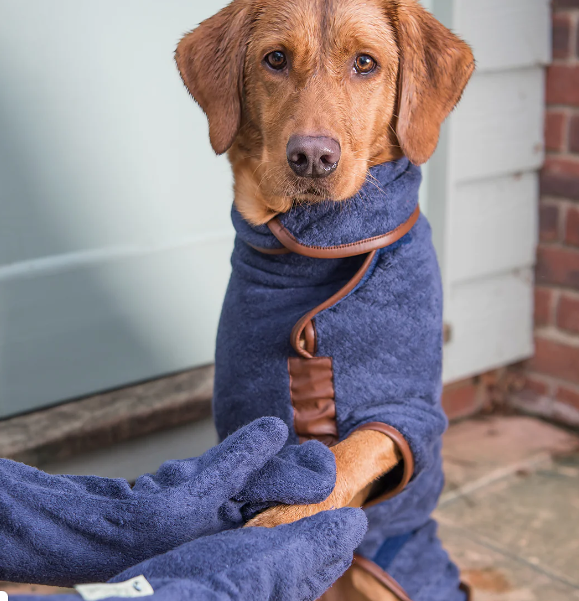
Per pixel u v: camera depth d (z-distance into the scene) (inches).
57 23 90.1
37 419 96.0
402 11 66.6
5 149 90.1
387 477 61.0
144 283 103.6
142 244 102.3
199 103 70.2
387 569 69.2
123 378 104.3
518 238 133.8
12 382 96.0
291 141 59.8
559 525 109.0
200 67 69.7
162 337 106.7
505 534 107.3
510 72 124.6
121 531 42.7
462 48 68.8
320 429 60.2
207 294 109.2
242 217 66.0
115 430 97.4
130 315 103.3
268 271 63.2
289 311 61.9
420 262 62.1
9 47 87.8
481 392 142.9
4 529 42.0
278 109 64.1
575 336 133.0
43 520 42.7
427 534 74.4
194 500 43.5
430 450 60.0
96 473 100.5
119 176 98.7
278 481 46.8
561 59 126.0
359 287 60.1
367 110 64.8
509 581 97.8
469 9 116.3
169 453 106.6
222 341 65.3
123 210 100.0
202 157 104.3
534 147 130.4
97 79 94.3
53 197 94.6
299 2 64.6
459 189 125.2
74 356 100.0
